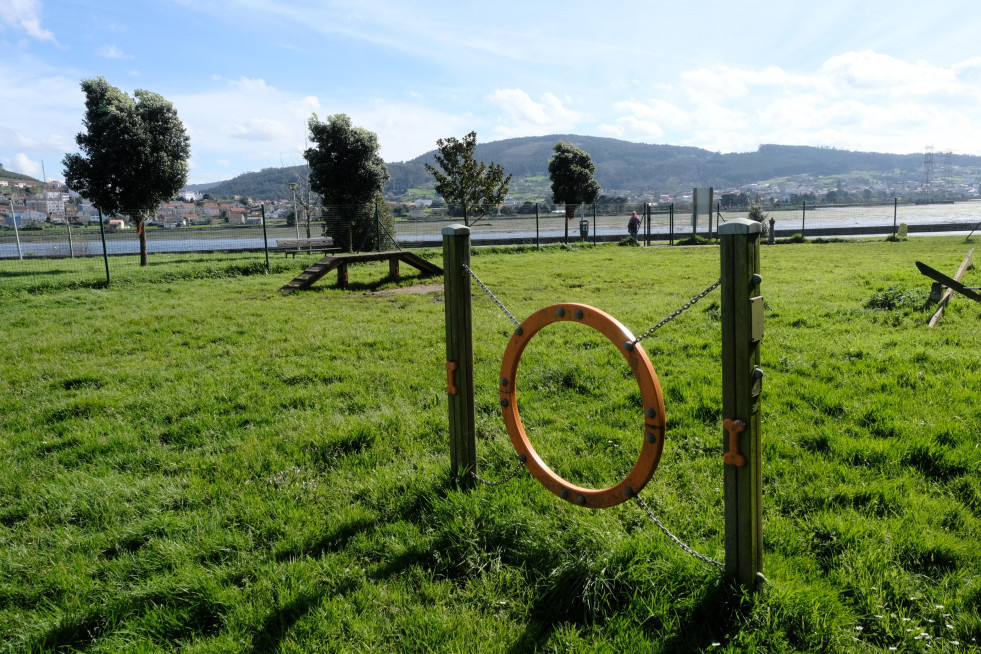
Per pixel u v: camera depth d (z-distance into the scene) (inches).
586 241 1242.6
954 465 153.2
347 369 275.0
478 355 292.2
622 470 163.8
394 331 365.1
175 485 163.6
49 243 1024.9
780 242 1107.3
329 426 201.5
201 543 133.2
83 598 115.6
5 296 567.8
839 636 95.7
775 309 381.7
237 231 1059.9
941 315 328.5
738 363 95.5
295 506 149.8
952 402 196.7
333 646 100.0
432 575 120.7
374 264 824.3
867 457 161.3
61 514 149.0
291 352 317.7
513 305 458.0
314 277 573.3
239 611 108.1
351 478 164.2
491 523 133.6
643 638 98.6
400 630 104.9
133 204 816.9
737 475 99.7
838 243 1048.8
